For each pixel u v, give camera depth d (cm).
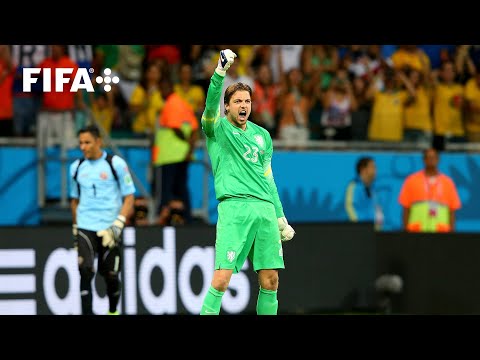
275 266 2984
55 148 5650
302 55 6316
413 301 4819
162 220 5375
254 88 6109
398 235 4828
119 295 4019
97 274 4253
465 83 6619
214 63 6069
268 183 3058
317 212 6159
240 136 2975
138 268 4309
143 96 5919
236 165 2980
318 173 6188
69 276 4278
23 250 4231
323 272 4638
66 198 5569
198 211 5766
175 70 6059
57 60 5706
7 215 5597
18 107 5741
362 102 6412
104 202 3922
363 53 6450
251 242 2972
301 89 6306
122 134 5906
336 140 6353
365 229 4719
